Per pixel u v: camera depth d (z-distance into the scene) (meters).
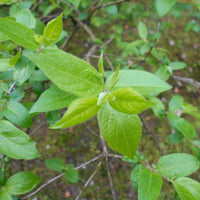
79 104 0.21
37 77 0.32
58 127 0.21
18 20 0.30
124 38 1.04
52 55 0.22
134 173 0.33
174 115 0.41
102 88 0.24
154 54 0.49
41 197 0.76
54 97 0.25
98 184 0.77
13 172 0.57
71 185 0.80
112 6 0.51
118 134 0.24
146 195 0.28
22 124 0.29
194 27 0.93
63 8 0.58
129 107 0.22
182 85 1.01
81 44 0.94
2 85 0.30
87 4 0.62
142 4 0.96
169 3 0.37
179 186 0.30
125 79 0.26
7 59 0.29
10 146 0.26
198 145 0.40
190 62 1.12
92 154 0.58
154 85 0.26
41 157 0.75
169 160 0.32
